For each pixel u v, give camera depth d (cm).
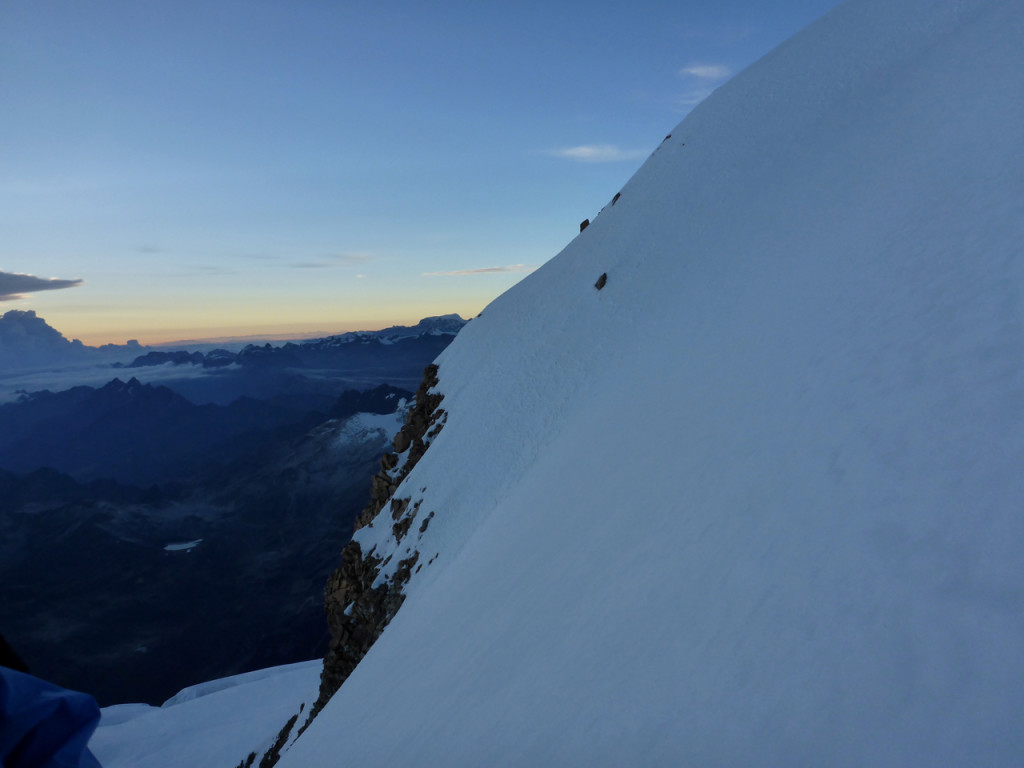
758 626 575
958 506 524
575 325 3759
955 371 729
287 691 7894
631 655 711
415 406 5050
